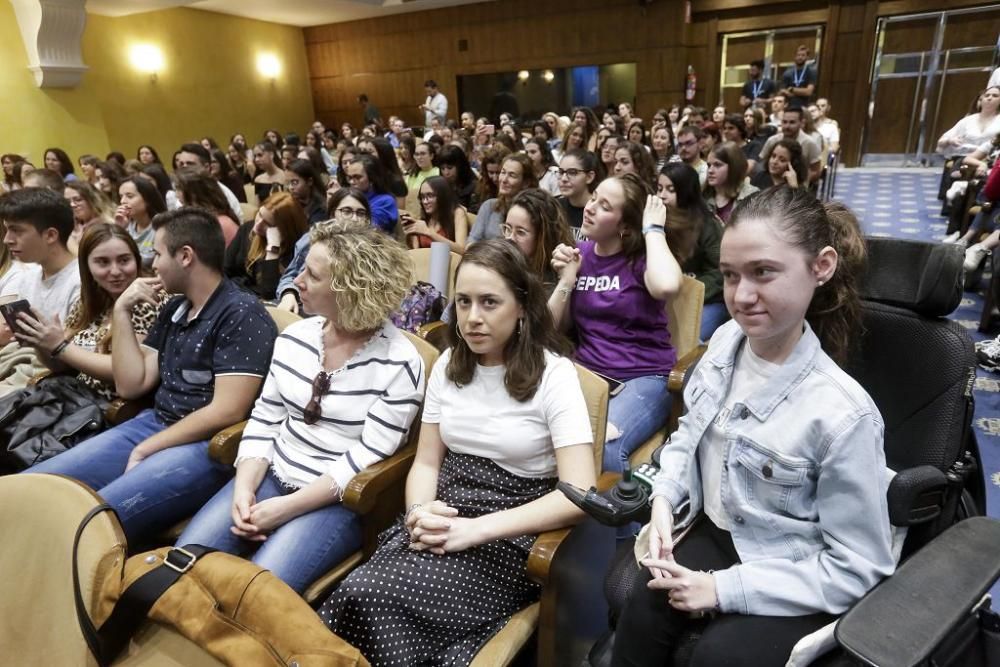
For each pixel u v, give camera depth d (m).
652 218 1.93
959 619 0.79
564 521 1.19
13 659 0.90
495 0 10.47
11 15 7.68
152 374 1.89
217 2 9.95
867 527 0.89
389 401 1.48
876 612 0.80
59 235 2.33
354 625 1.17
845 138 8.95
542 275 2.24
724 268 0.92
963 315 3.46
